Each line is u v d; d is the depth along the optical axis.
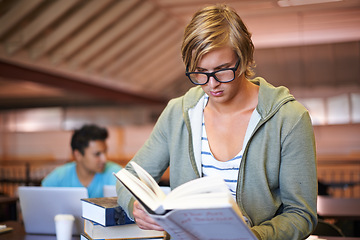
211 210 0.87
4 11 5.81
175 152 1.29
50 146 13.19
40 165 11.18
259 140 1.19
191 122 1.27
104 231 1.33
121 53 8.47
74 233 1.78
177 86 12.04
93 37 7.40
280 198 1.21
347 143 10.87
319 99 12.16
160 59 9.59
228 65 1.08
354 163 8.38
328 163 8.55
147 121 14.20
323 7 7.07
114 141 13.36
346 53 11.34
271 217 1.19
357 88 11.85
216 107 1.25
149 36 8.21
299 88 12.23
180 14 7.73
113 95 10.04
